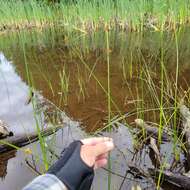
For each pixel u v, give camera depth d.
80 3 8.56
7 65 5.41
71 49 6.25
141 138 2.31
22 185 1.88
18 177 1.96
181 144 2.05
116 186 1.78
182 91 3.15
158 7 7.00
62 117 2.83
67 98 3.33
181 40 5.94
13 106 3.22
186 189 1.72
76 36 7.85
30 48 6.94
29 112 3.03
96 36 7.54
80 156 0.58
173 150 2.09
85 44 6.61
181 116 2.41
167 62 4.40
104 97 3.26
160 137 2.15
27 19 10.49
